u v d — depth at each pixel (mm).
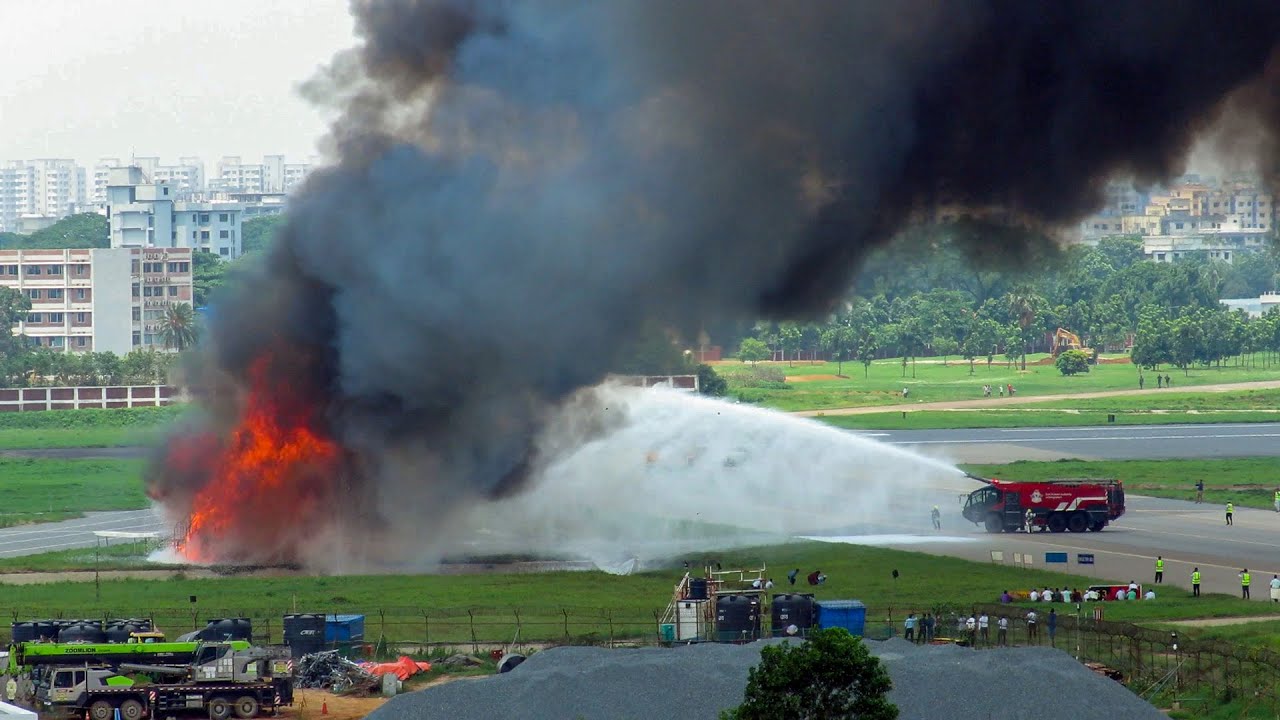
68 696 68125
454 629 86625
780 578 105750
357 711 69688
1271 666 72500
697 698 62156
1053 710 61250
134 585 104750
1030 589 99625
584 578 107188
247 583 105750
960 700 61906
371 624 88312
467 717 61594
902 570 108938
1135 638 79500
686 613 82188
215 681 69000
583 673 64062
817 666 53344
